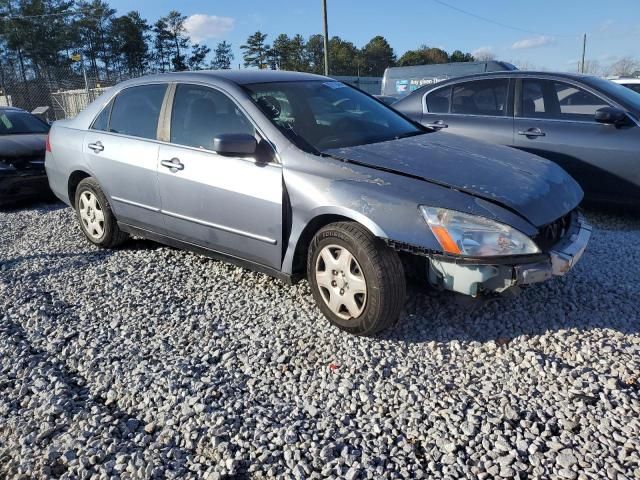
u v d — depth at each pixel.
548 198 3.26
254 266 3.90
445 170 3.32
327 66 25.91
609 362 3.01
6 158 7.13
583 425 2.52
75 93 23.41
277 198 3.55
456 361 3.09
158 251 5.06
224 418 2.63
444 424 2.56
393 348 3.24
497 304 3.70
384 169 3.36
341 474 2.27
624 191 5.53
